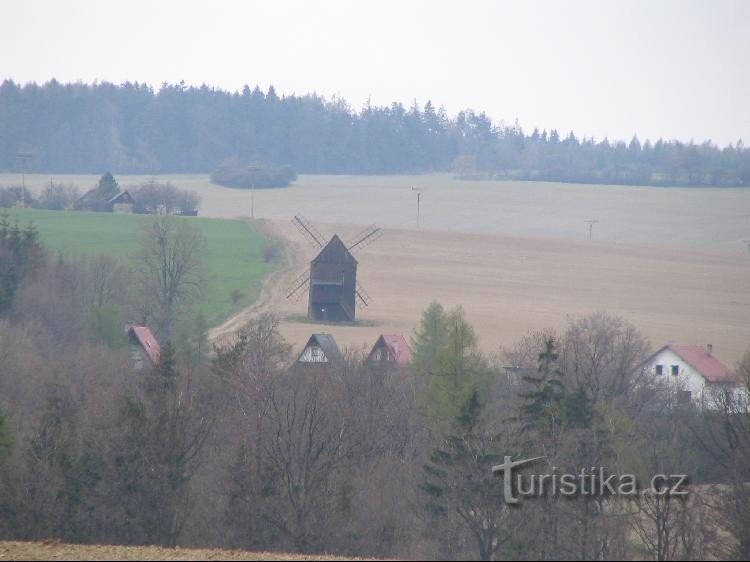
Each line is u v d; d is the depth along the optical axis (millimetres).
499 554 113750
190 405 145250
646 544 117875
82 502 130250
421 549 118188
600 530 114625
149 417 138000
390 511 124438
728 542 119312
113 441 134250
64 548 93375
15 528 126250
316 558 90000
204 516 130875
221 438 148625
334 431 142875
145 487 130000
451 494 120812
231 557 89000
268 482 127250
